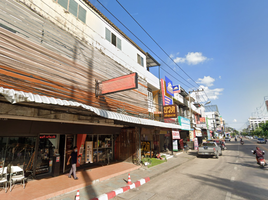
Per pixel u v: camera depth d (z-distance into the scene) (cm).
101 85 880
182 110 2645
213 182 730
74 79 746
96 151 1105
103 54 999
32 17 634
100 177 767
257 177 799
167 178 841
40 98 423
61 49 718
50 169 798
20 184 641
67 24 789
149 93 1714
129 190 655
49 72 640
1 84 486
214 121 6556
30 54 589
